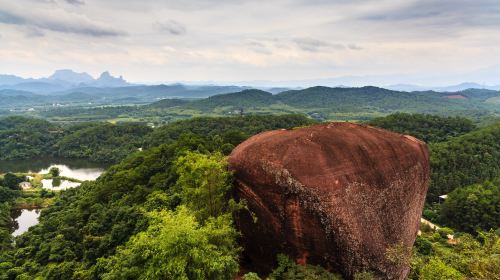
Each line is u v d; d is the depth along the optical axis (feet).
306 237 45.14
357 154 48.65
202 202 53.16
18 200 220.43
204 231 42.78
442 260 48.67
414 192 54.03
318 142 48.14
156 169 149.28
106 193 149.28
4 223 182.60
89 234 121.60
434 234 145.18
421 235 143.74
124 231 104.37
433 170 223.92
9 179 247.50
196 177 53.88
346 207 43.73
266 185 47.21
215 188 52.11
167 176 135.33
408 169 53.16
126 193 140.87
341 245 43.42
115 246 103.76
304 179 44.32
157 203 103.30
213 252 41.19
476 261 44.65
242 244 53.52
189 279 39.01
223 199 53.83
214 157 58.75
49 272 103.09
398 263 46.01
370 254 44.47
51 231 142.31
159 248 38.47
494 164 230.48
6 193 220.84
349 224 43.29
